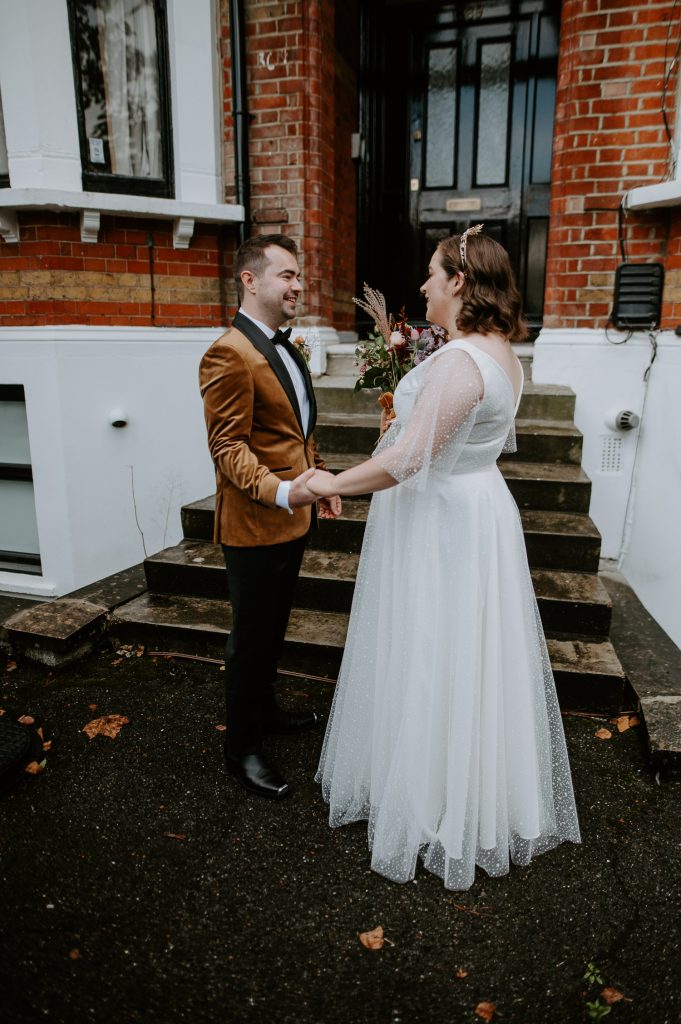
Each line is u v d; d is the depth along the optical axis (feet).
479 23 16.57
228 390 6.96
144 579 12.61
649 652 10.12
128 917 6.28
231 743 8.00
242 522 7.34
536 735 7.18
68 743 8.77
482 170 17.28
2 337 13.92
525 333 6.52
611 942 6.05
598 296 13.91
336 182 16.61
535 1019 5.40
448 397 6.04
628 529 14.37
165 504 15.30
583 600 9.95
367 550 7.30
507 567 6.68
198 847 7.10
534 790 6.88
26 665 10.69
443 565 6.53
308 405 8.09
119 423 14.35
